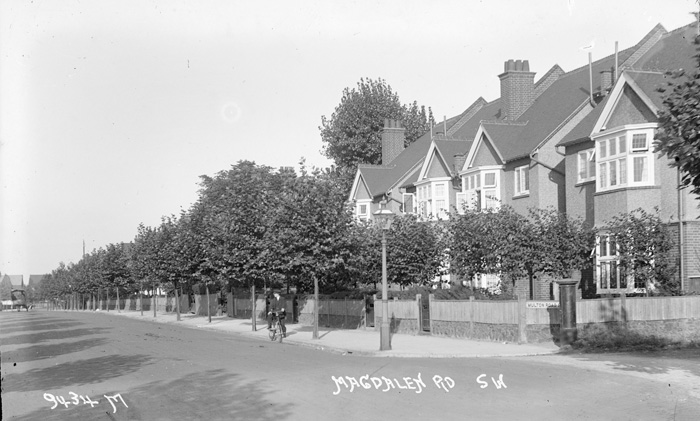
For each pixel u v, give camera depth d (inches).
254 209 1413.6
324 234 1159.6
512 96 1571.1
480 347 881.5
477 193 1464.1
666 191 1024.2
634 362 708.0
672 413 446.3
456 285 1248.2
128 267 2987.2
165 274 1968.5
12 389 591.2
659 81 1048.2
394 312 1199.6
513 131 1457.9
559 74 1628.9
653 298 919.7
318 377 617.0
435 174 1717.5
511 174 1406.3
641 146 1045.2
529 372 634.2
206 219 1754.4
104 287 3627.0
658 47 1240.8
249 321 1782.7
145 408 484.7
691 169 459.5
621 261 987.3
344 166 2691.9
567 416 439.5
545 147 1315.2
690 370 642.2
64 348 1007.6
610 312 899.4
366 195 2098.9
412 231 1304.1
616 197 1074.7
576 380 581.9
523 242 1050.1
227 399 509.0
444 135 1820.9
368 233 1333.7
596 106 1283.2
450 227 1170.0
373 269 1325.0
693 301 935.0
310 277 1197.7
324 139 2755.9
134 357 837.2
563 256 1044.5
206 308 2394.2
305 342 1061.8
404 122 2714.1
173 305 2881.4
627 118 1087.0
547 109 1449.3
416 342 978.7
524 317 911.7
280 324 1157.1
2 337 1302.9
